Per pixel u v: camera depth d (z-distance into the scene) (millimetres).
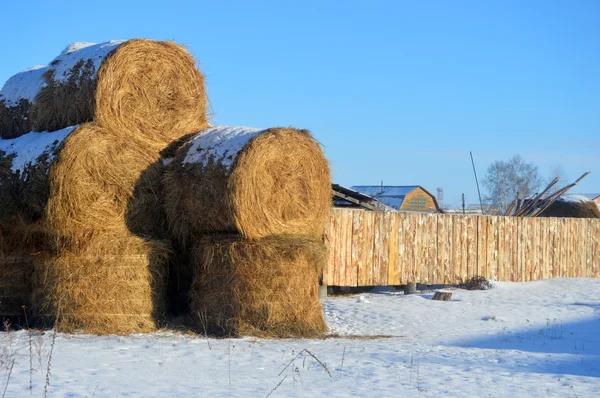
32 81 13773
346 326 13836
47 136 12383
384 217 18953
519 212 26656
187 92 13211
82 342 10680
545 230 22688
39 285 11883
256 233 11719
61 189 11266
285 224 12109
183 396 7344
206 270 12109
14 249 12133
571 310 16297
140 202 12172
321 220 12680
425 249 19859
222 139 12312
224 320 11867
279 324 11859
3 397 7086
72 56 13383
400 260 19297
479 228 21109
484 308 16375
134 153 12172
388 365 9609
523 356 10797
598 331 13641
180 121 13078
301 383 8266
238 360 9664
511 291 19719
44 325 11719
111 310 11688
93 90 12211
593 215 28453
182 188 12281
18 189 11773
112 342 10781
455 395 7887
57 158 11328
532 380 8883
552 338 12828
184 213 12344
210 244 12000
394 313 15375
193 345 10773
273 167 11867
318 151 12477
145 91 12609
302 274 12031
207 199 11898
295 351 10516
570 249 23359
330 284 17797
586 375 9430
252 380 8344
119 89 12273
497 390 8219
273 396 7504
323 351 10633
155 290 12164
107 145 11812
